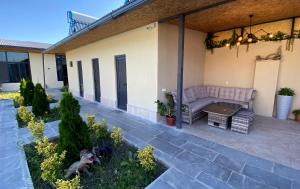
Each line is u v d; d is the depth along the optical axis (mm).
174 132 4082
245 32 5539
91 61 7699
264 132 4012
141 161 2449
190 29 5641
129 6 3203
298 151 3131
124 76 5930
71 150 2637
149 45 4668
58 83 14688
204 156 2959
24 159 2844
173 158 2891
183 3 3152
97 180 2363
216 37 6230
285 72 4957
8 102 7906
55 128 4336
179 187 2178
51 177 2158
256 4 3529
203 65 6559
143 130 4223
